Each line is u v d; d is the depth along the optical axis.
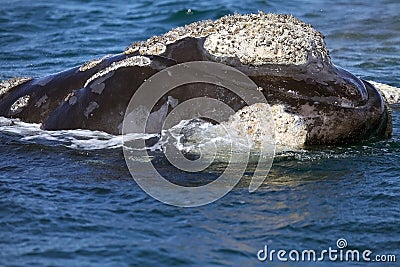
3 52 37.94
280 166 21.55
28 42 40.03
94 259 16.78
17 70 34.25
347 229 18.53
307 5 49.38
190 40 23.17
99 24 43.91
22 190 20.25
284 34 22.47
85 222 18.50
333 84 22.23
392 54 38.56
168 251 17.20
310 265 17.06
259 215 19.03
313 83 22.14
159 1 48.66
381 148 22.86
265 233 18.22
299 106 21.81
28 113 24.47
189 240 17.73
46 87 24.70
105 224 18.41
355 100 22.20
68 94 23.98
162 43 23.41
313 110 21.78
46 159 22.22
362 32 43.12
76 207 19.30
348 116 21.91
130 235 17.89
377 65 36.28
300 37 22.56
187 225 18.44
